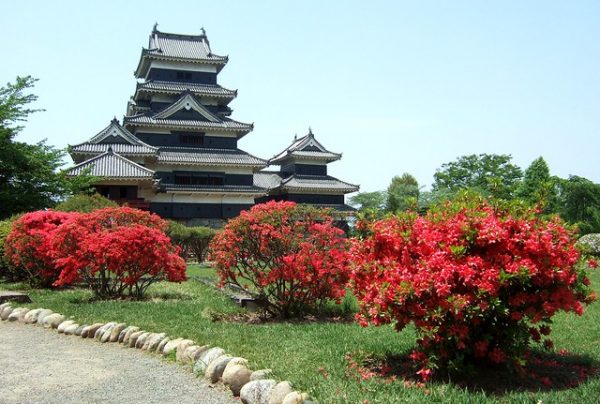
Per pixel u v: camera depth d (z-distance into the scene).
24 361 9.56
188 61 51.81
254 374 7.41
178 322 11.62
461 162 71.69
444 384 7.09
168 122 47.72
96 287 16.31
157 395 7.50
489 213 7.82
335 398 6.23
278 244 13.31
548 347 8.09
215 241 14.48
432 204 8.88
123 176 39.41
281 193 55.19
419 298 7.26
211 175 49.28
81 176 36.12
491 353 7.50
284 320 13.20
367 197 65.81
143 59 52.03
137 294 16.73
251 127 50.00
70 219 16.83
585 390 6.61
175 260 16.84
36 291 17.91
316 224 13.41
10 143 32.44
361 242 8.41
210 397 7.39
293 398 6.30
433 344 7.60
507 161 69.88
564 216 53.16
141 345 10.32
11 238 18.52
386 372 7.95
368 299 7.62
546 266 7.24
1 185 32.69
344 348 8.95
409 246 7.84
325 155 54.31
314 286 13.36
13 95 33.38
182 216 48.34
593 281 18.78
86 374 8.62
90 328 11.56
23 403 7.22
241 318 13.41
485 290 6.91
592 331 10.69
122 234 15.61
